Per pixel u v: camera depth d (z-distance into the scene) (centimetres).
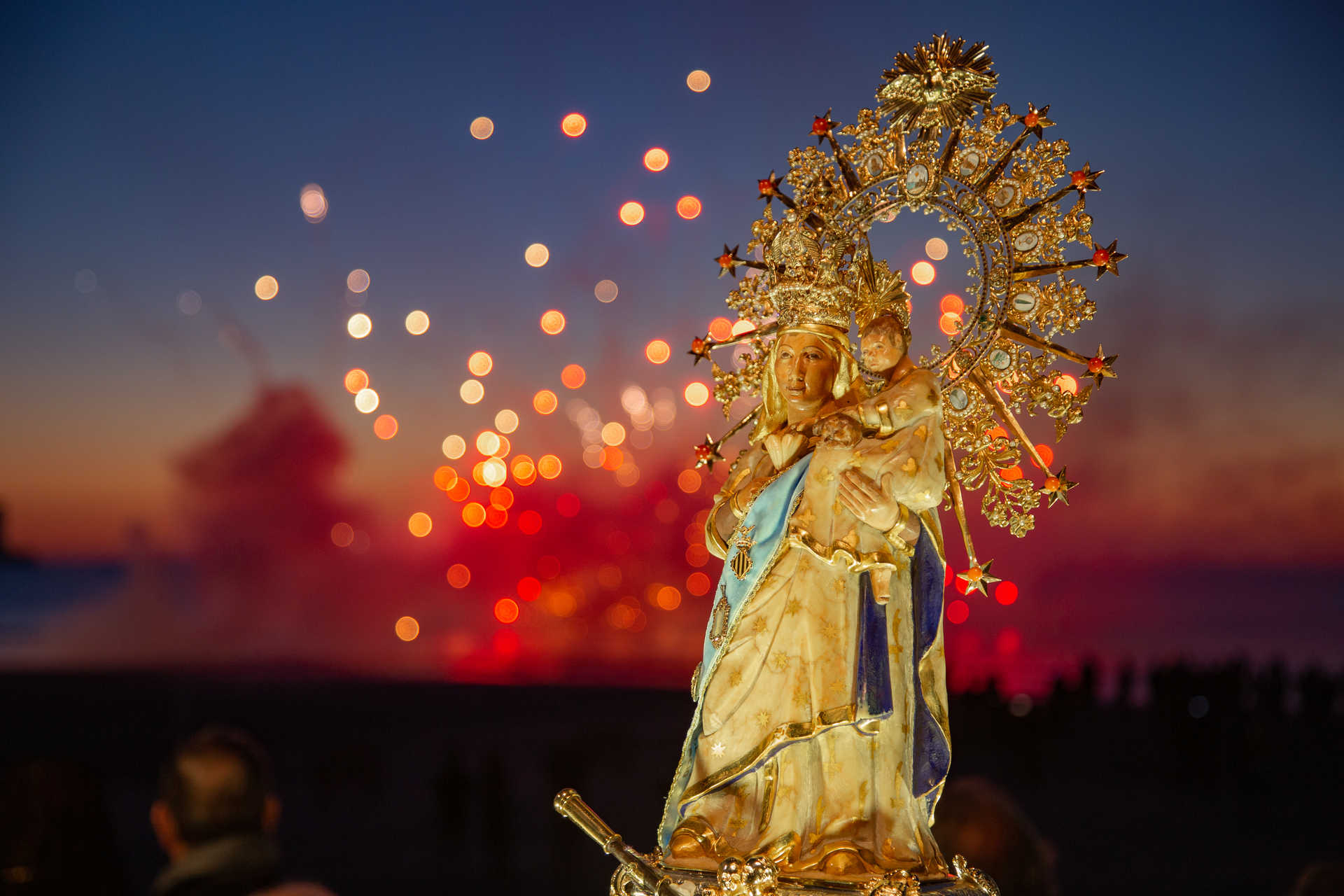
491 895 1630
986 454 369
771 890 313
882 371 356
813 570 349
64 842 483
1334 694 2964
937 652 363
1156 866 1695
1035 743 2408
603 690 4009
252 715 3547
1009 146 370
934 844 348
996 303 369
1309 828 1967
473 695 3938
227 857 432
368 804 2361
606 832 319
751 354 392
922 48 376
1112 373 358
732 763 345
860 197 376
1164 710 2877
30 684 4247
